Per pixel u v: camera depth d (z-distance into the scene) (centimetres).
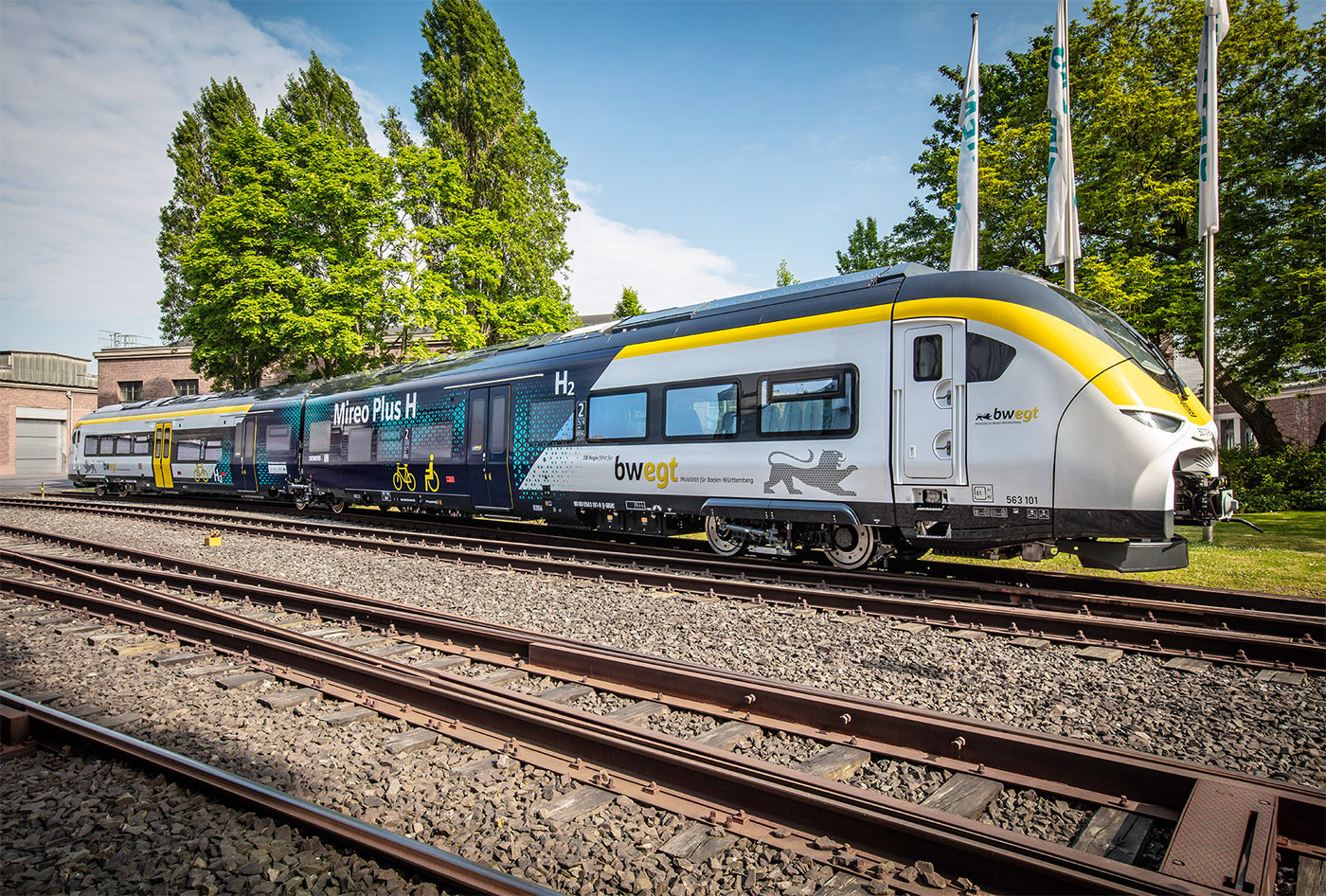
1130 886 252
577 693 485
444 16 2994
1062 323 718
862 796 313
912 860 282
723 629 647
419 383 1488
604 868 286
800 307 903
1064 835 305
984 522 747
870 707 404
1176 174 1755
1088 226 1762
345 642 619
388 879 275
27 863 292
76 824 320
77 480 2694
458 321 2539
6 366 4784
